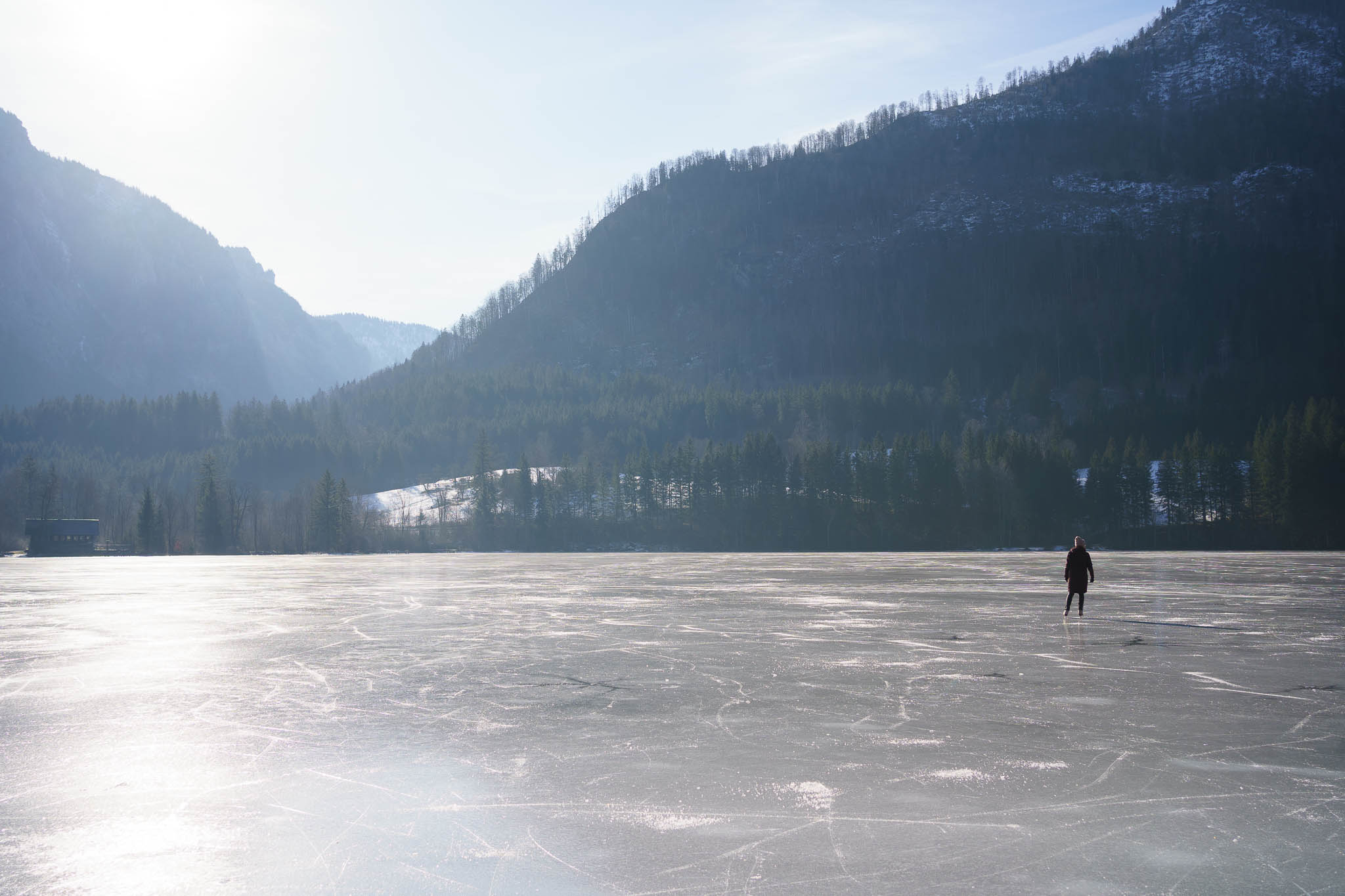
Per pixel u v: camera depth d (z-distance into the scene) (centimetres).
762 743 1090
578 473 15075
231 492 14238
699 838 762
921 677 1555
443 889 657
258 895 649
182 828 797
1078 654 1816
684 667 1670
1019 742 1092
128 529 14688
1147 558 7294
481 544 13775
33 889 658
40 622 2519
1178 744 1080
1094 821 802
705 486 13738
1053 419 18925
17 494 15325
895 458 12888
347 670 1652
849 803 854
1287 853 725
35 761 1021
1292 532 11075
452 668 1661
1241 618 2509
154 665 1717
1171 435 17850
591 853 729
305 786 922
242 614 2739
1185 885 659
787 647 1942
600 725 1193
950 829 783
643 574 5222
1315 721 1204
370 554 12300
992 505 12425
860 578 4572
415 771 973
